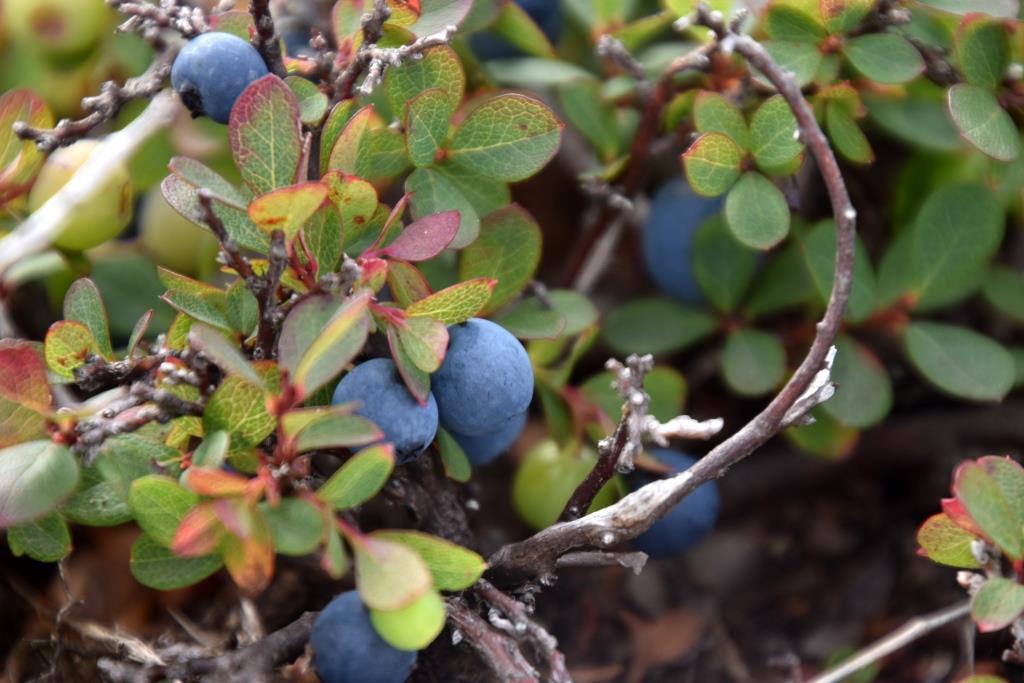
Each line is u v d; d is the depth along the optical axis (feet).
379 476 0.93
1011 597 0.96
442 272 1.07
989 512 0.96
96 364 0.96
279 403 0.92
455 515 1.03
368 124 0.98
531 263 1.01
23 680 1.08
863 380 1.09
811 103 1.07
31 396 0.94
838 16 1.04
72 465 0.94
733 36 0.95
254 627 1.08
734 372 1.11
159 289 1.11
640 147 1.11
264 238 0.96
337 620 0.96
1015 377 1.12
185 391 0.96
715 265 1.12
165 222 1.11
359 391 0.95
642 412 0.97
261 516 0.92
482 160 1.00
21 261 1.07
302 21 1.09
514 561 1.00
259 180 0.95
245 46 0.98
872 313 1.10
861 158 1.07
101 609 1.11
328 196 0.95
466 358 0.96
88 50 1.12
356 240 0.98
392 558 0.92
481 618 1.01
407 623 0.93
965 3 1.03
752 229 1.03
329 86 1.01
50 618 1.09
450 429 0.98
